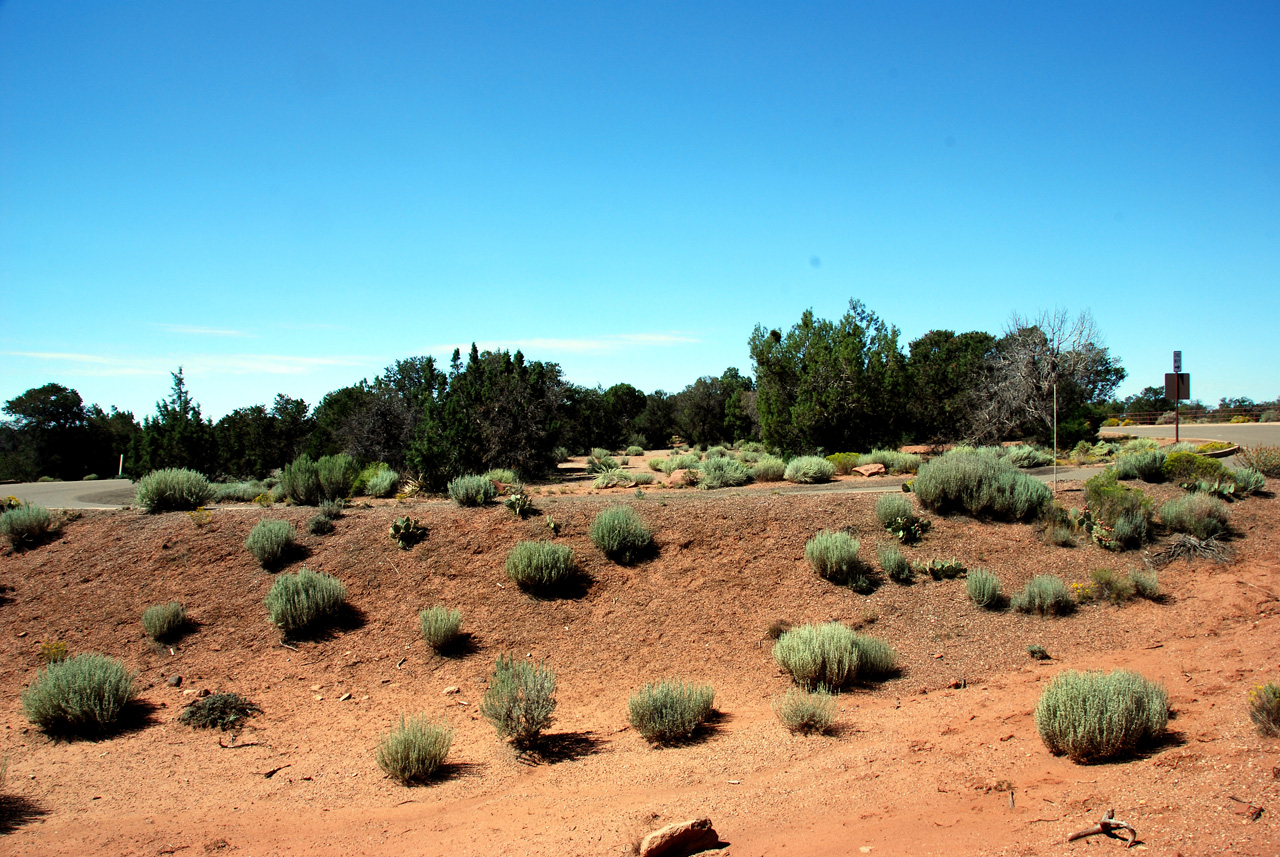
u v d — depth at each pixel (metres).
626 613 11.30
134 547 12.77
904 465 22.91
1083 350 30.02
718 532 13.16
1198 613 10.69
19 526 13.08
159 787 7.00
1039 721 6.52
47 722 8.21
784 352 32.94
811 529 13.27
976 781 5.92
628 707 8.54
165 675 9.84
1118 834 4.53
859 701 8.84
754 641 10.65
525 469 25.00
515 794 6.68
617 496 17.11
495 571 12.12
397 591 11.66
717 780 6.66
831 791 6.11
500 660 8.63
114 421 53.28
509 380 25.98
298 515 13.88
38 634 10.71
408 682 9.79
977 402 31.73
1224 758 5.41
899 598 11.49
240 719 8.70
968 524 13.57
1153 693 6.43
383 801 6.65
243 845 5.75
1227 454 22.12
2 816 6.28
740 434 56.84
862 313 32.94
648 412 66.00
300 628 10.74
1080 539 13.06
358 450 27.67
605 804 6.26
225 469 27.27
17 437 49.91
